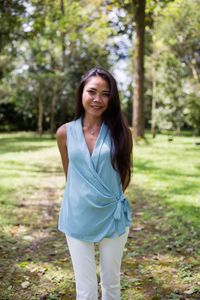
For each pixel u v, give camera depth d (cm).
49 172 1116
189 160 1276
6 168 1162
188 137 2606
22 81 2994
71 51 2780
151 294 368
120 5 1788
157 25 2069
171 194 776
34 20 1385
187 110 2422
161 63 2525
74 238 278
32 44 2770
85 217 272
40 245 510
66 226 281
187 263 437
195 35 2009
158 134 3011
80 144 273
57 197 804
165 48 2281
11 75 2981
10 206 709
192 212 631
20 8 1231
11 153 1598
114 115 279
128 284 388
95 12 1897
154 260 451
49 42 2794
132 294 369
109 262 282
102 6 1847
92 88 274
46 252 484
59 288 386
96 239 274
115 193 277
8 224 597
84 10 1894
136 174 1016
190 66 2364
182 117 2523
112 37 2569
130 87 3922
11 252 483
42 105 3000
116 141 273
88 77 279
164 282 393
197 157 1358
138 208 689
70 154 275
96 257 464
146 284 390
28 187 889
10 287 387
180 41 2142
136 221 607
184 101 2480
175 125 2562
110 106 278
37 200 773
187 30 1989
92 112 275
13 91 3123
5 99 3278
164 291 374
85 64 2777
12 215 652
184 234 527
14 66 2911
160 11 1862
